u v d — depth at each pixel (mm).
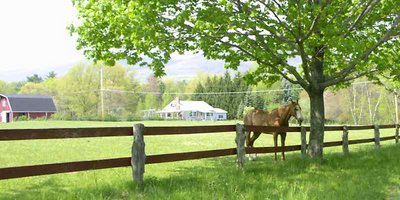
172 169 13016
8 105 98438
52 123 61688
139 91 124875
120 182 8906
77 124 56688
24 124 57281
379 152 16578
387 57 13602
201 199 7395
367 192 8273
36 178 11336
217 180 9125
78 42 12570
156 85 147750
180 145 23984
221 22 11148
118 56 12320
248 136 16359
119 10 10844
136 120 82812
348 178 10117
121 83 114500
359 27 14094
